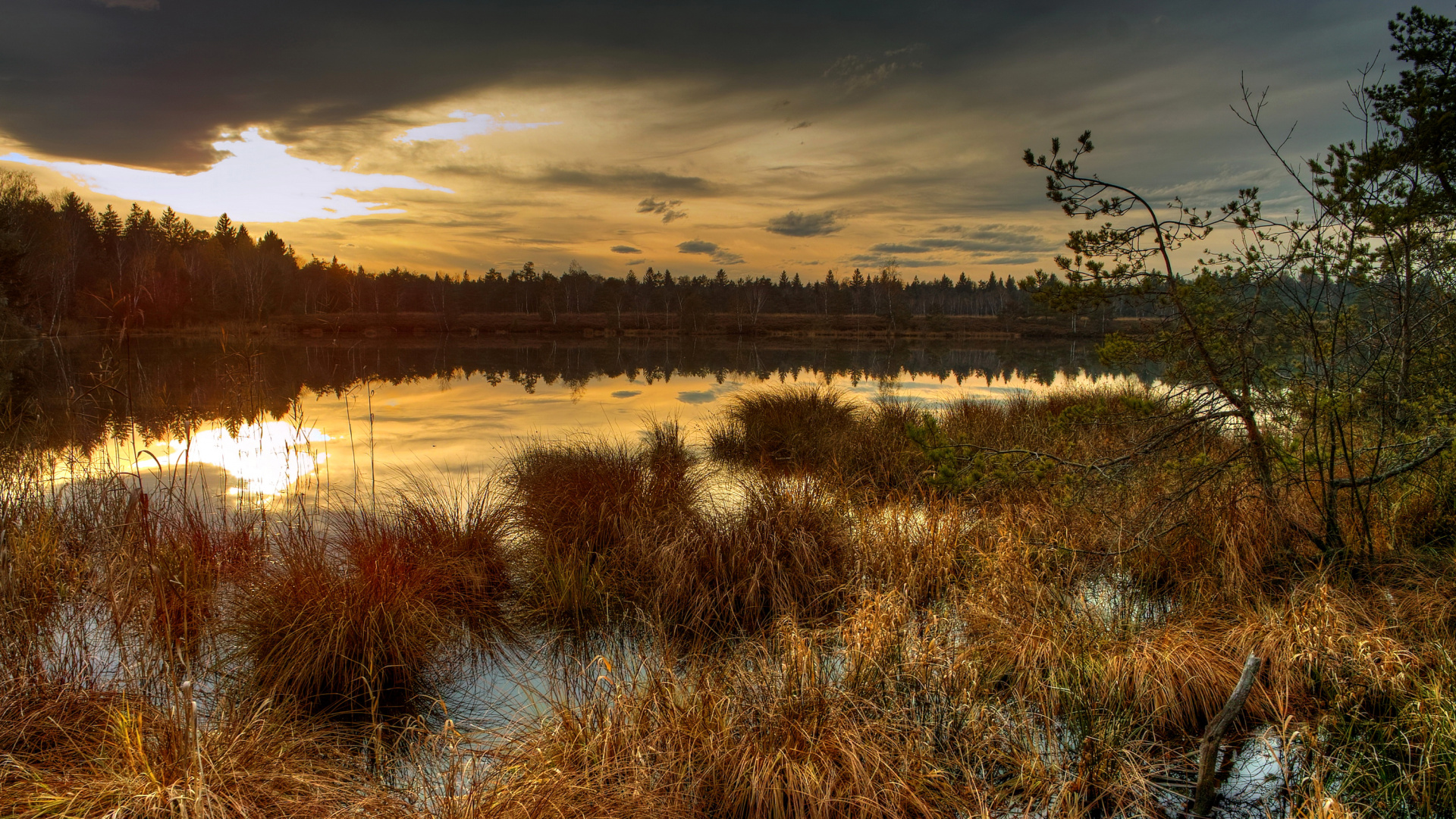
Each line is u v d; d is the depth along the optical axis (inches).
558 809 102.3
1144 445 195.6
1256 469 198.8
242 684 156.0
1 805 97.0
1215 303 180.5
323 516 270.1
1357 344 187.6
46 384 641.6
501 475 339.3
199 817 95.8
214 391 641.6
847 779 118.6
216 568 198.4
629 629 194.7
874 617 165.5
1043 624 169.8
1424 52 189.9
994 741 138.5
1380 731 136.6
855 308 3631.9
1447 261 184.4
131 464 357.4
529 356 1419.8
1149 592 208.4
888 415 430.6
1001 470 218.8
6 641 149.9
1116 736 134.7
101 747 115.6
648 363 1279.5
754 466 378.0
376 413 609.9
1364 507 201.2
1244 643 159.5
